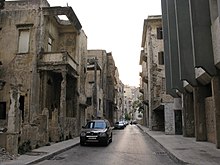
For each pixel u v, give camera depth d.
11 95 12.87
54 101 26.03
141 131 42.28
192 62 20.08
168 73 28.16
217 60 15.17
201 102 20.56
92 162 11.52
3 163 10.42
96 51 51.72
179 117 29.80
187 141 20.47
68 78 27.55
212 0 16.16
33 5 24.12
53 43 27.09
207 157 12.09
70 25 28.05
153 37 42.34
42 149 15.25
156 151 15.68
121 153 14.75
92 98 40.44
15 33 23.92
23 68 23.30
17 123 12.75
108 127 21.00
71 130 24.72
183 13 20.11
